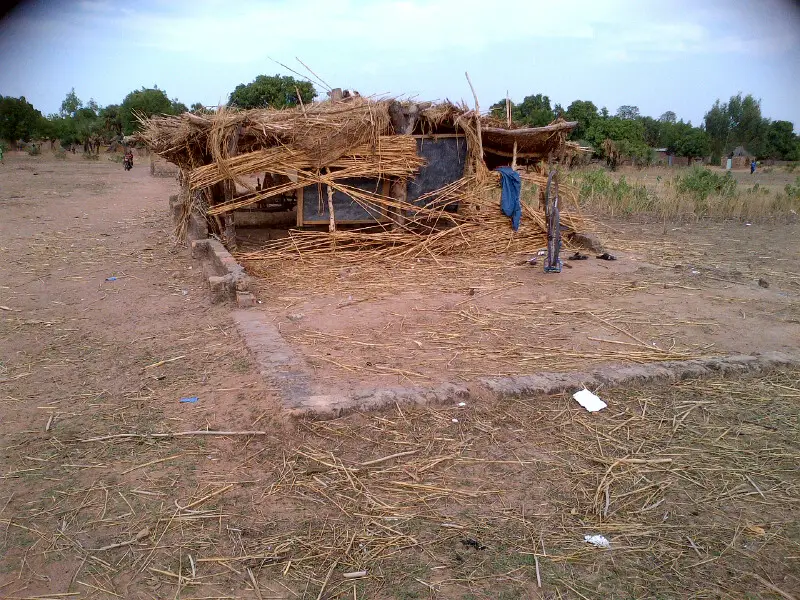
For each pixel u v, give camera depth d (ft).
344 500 13.24
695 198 64.85
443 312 26.61
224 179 35.04
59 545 11.71
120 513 12.69
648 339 23.56
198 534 12.09
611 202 64.90
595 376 19.11
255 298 27.71
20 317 25.39
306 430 15.84
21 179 96.07
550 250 34.71
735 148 209.36
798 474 14.58
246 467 14.38
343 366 19.97
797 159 212.64
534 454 15.20
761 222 58.90
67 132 192.75
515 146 41.75
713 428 16.70
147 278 32.32
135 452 14.94
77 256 37.81
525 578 11.06
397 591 10.70
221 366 20.10
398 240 38.17
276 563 11.35
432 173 39.68
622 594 10.73
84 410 17.06
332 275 33.22
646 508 13.21
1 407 17.17
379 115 36.50
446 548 11.82
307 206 37.42
